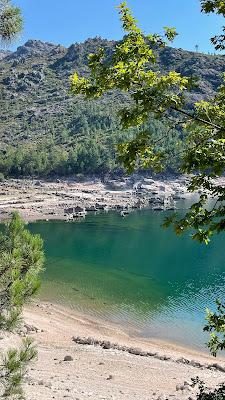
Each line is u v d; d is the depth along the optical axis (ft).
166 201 399.44
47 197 401.08
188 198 429.38
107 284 145.48
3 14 25.00
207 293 137.69
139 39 23.47
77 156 537.24
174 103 23.09
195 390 63.72
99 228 268.41
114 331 104.58
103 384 63.67
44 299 125.39
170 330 107.14
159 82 23.02
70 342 89.56
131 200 406.00
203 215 24.18
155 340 100.58
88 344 89.71
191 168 24.61
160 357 85.10
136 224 281.54
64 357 75.82
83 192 453.58
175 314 118.42
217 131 25.67
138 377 70.03
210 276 158.92
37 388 53.72
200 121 25.32
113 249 205.77
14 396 31.42
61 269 164.14
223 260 185.26
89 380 64.90
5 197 394.32
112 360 77.92
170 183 492.54
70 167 529.45
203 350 95.76
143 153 26.03
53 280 147.43
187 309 122.42
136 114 23.71
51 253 195.21
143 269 167.63
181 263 179.22
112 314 116.78
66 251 200.34
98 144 566.36
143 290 140.15
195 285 147.02
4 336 73.15
